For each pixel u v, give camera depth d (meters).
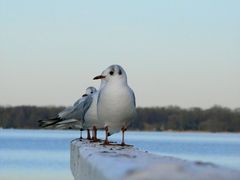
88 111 13.91
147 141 81.56
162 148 57.59
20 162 34.50
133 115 11.16
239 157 42.00
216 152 49.66
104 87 11.10
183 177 4.12
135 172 4.41
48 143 75.25
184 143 80.31
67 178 24.14
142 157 6.87
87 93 17.05
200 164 5.38
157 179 4.05
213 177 4.18
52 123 16.77
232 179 4.12
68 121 16.31
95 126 14.14
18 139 95.25
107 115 11.08
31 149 54.66
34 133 171.75
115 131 11.75
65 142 79.50
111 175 4.70
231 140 110.38
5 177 24.89
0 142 78.19
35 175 25.77
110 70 10.98
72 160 14.48
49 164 32.59
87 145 11.46
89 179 6.81
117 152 8.30
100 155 7.28
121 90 10.91
